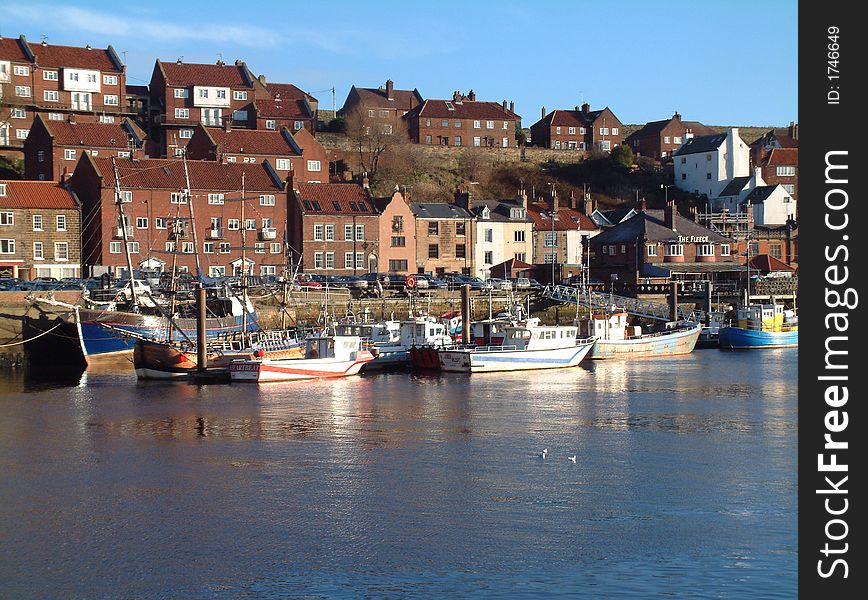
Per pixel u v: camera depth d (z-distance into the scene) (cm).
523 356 7769
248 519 3516
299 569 3048
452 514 3559
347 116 16000
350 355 7469
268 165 12081
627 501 3719
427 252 12456
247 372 6944
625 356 8875
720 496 3788
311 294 10012
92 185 10862
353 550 3200
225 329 8456
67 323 7962
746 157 16300
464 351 7538
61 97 13625
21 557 3164
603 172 16775
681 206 15988
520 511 3594
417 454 4506
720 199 15938
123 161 11250
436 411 5688
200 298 6994
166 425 5203
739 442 4788
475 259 12825
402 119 16738
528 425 5241
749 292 11662
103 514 3581
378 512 3591
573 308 10494
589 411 5716
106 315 7838
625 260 12456
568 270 13500
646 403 6034
